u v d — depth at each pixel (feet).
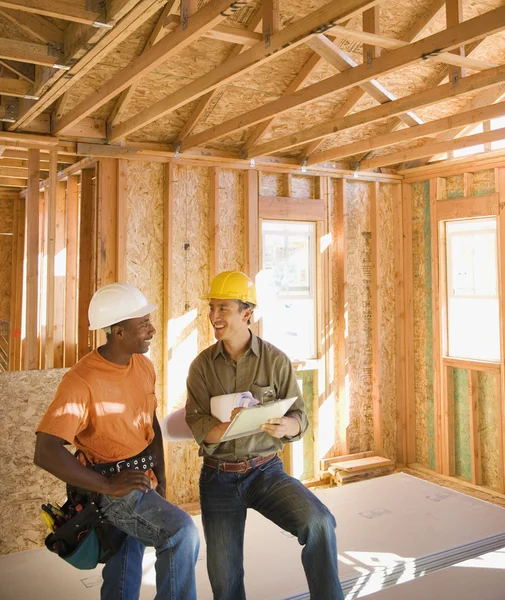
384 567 9.84
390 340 20.65
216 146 17.53
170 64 14.43
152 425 7.53
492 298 18.11
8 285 24.95
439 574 9.98
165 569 6.31
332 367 19.49
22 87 11.93
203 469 7.81
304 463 19.08
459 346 19.26
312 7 13.48
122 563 6.98
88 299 18.20
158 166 17.16
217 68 10.84
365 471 18.79
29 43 9.93
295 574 9.63
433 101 12.41
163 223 17.16
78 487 6.64
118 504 6.58
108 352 7.02
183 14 9.07
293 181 19.13
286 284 18.90
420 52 10.07
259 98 16.29
